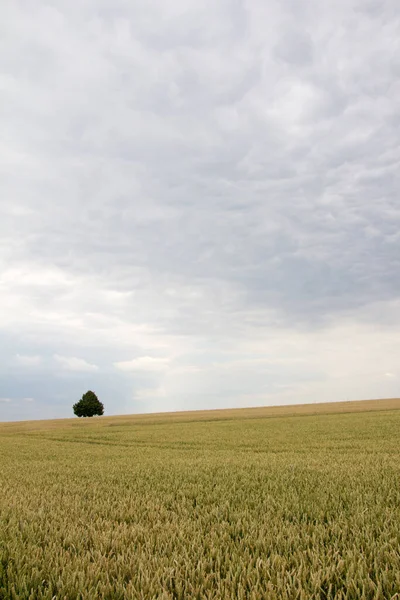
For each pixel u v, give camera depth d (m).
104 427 59.69
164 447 28.19
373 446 22.39
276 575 4.36
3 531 6.31
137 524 6.62
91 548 5.36
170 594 3.95
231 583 4.22
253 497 8.66
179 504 8.23
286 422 51.16
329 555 4.93
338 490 9.00
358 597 3.97
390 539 5.35
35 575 4.51
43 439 43.25
